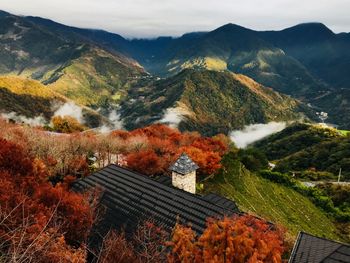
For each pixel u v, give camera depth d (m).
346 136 150.50
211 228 12.07
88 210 21.30
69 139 53.53
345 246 17.36
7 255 9.92
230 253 11.16
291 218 53.06
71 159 43.50
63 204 20.16
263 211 50.41
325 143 144.50
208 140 75.44
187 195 24.44
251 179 62.78
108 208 24.97
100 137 64.56
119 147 62.03
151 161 50.22
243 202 51.06
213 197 31.92
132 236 21.28
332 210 64.25
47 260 11.54
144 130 89.75
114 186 27.41
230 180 57.47
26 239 11.73
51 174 38.19
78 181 29.33
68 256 12.01
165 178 39.16
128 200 25.41
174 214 23.03
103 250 15.02
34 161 28.98
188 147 61.53
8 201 17.03
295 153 146.12
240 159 74.19
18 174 22.88
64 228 18.75
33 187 22.22
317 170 122.12
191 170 33.84
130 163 50.84
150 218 23.02
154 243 18.33
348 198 73.12
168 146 66.50
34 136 44.78
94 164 54.41
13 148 25.88
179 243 12.56
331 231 55.16
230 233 11.72
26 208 16.77
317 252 17.12
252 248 11.23
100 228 22.91
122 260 14.84
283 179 71.19
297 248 17.95
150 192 25.67
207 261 11.21
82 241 18.47
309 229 51.28
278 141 176.62
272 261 11.58
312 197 68.12
